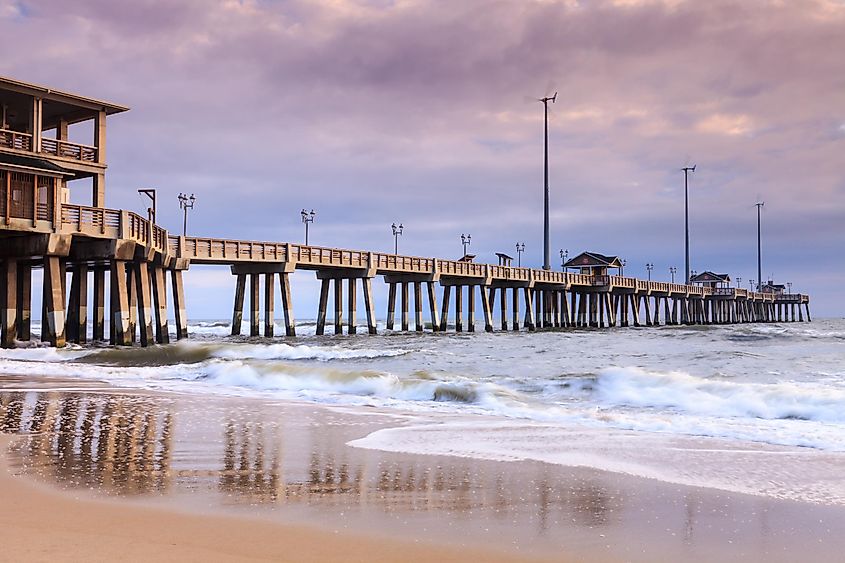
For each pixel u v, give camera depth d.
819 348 29.22
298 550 5.12
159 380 19.52
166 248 34.03
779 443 9.84
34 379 19.47
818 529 5.87
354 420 11.95
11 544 5.14
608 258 77.75
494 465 8.31
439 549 5.21
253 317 40.72
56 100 30.45
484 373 19.38
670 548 5.36
